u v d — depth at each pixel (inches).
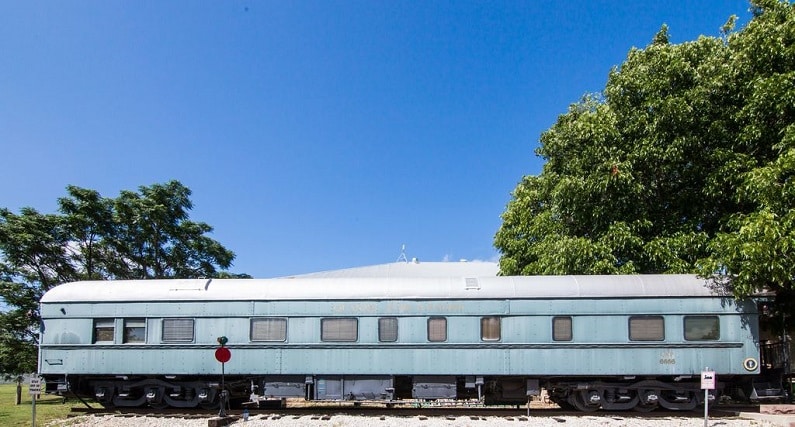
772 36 635.5
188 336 634.2
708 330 609.9
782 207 578.9
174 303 640.4
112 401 656.4
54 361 639.1
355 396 625.0
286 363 624.1
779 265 553.3
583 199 724.7
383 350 620.1
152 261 1106.1
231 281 658.8
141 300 642.8
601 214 716.7
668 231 708.7
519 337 614.5
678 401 624.1
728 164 645.9
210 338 632.4
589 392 628.4
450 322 620.1
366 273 1589.6
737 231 637.3
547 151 827.4
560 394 661.3
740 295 593.0
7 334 941.8
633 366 605.6
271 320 633.0
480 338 615.8
